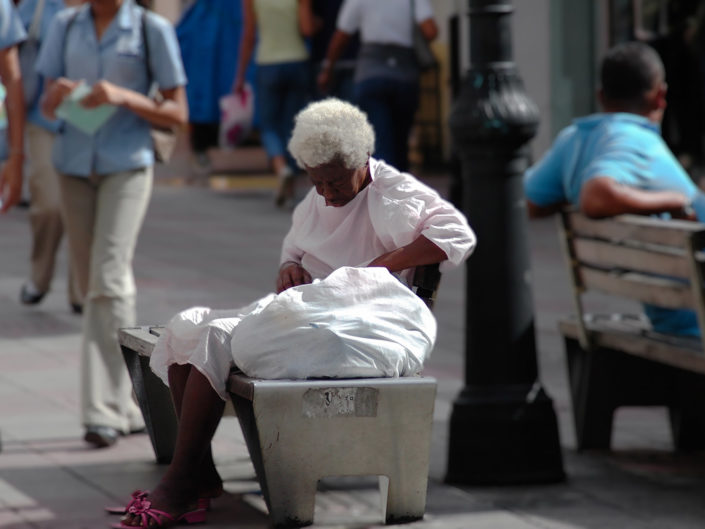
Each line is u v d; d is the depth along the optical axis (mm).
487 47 20359
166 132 22891
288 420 15578
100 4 22469
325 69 45219
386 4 42469
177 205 55594
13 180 23156
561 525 17984
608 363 22094
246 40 54344
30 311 34062
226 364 16234
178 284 37312
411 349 16109
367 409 15852
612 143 21422
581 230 22078
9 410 24203
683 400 22125
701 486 20047
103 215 22234
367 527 17188
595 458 21875
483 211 20375
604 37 55812
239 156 75625
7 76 23031
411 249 16266
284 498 15789
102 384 21953
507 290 20391
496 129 20047
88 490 19312
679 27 52688
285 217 51938
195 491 17031
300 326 15859
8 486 19516
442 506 18953
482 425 20156
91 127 21938
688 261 19062
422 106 66688
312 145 16109
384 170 16844
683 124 52812
